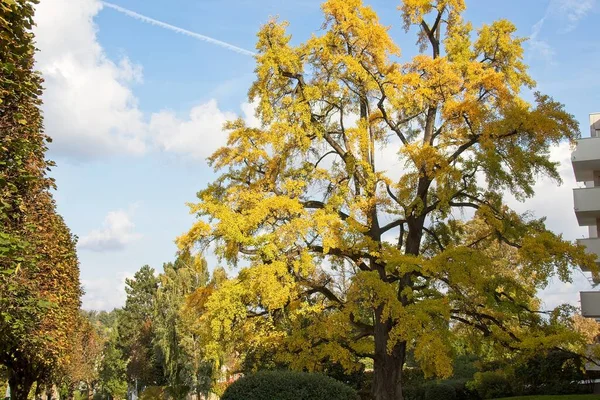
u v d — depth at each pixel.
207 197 18.41
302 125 19.34
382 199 19.36
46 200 17.16
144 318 64.25
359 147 19.16
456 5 21.22
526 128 17.47
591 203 26.09
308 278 19.22
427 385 29.94
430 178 18.86
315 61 19.39
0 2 9.65
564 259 17.03
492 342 18.59
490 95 19.06
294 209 17.16
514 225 19.41
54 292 19.23
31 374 25.88
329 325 17.28
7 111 12.02
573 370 24.83
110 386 58.91
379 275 18.31
